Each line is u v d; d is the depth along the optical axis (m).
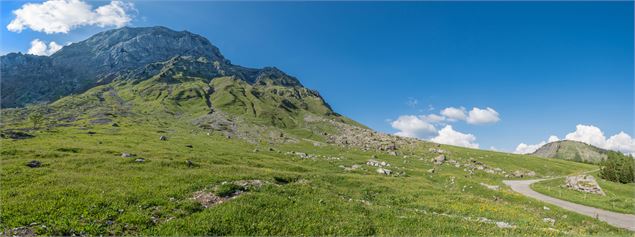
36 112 198.12
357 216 26.38
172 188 30.28
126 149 72.62
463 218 30.64
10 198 25.28
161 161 49.34
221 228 21.19
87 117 172.12
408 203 41.34
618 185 81.06
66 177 34.16
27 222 20.33
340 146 167.25
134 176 36.59
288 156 104.69
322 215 25.66
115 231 19.91
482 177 116.69
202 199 27.61
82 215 21.97
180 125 175.62
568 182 87.38
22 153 52.22
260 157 90.31
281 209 26.14
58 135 102.25
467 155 177.75
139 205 24.64
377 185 52.12
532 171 152.62
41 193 26.62
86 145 78.56
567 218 41.53
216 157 75.56
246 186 33.25
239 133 171.88
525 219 34.72
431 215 30.34
